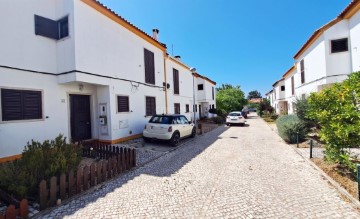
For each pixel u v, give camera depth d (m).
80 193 4.44
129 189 4.68
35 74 7.79
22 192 3.88
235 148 9.30
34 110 7.73
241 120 20.55
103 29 9.55
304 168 6.03
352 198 3.86
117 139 10.29
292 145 9.51
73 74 8.10
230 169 6.11
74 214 3.60
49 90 8.27
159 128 9.87
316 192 4.32
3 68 6.88
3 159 6.75
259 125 20.95
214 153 8.35
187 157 7.76
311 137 10.36
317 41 12.34
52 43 8.42
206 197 4.20
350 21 10.34
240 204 3.87
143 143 10.38
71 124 9.33
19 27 7.36
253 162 6.83
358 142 4.73
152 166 6.58
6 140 6.86
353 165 4.65
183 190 4.59
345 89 4.97
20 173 4.11
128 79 11.23
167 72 16.47
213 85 33.44
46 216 3.54
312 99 6.04
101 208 3.80
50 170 4.32
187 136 11.69
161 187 4.78
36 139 7.72
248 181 5.08
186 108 21.14
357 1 9.10
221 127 19.42
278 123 12.03
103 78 9.49
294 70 20.17
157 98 14.31
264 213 3.53
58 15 8.52
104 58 9.57
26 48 7.54
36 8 7.92
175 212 3.61
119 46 10.62
